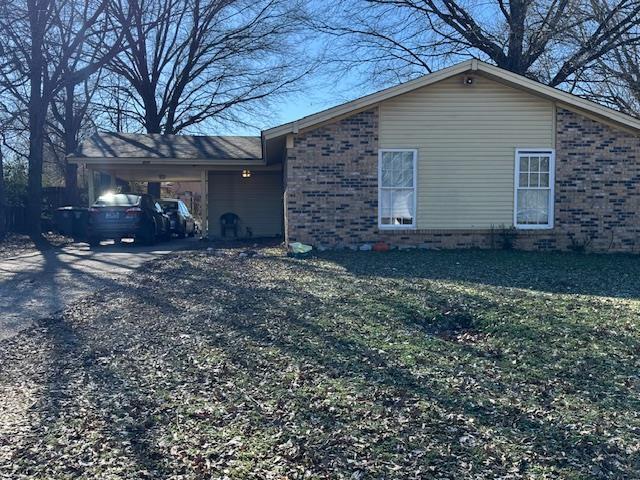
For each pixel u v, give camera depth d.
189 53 31.92
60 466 3.81
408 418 4.38
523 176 14.93
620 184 14.88
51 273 12.69
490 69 14.12
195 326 7.36
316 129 14.66
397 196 14.91
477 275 10.61
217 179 22.75
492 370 5.44
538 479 3.47
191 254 15.63
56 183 43.75
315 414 4.51
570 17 22.83
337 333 6.70
